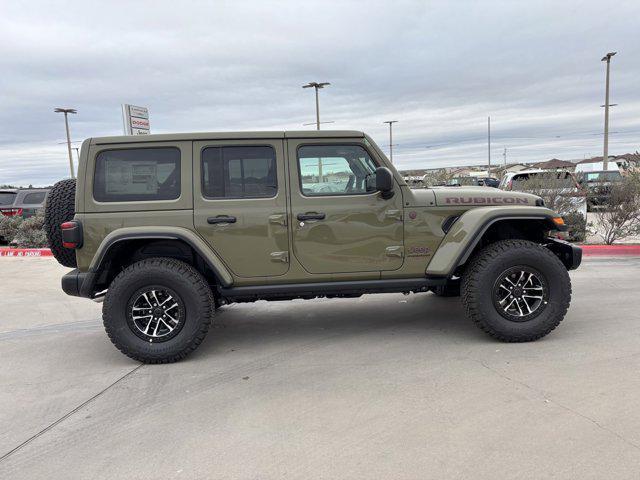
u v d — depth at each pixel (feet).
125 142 13.99
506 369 12.58
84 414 11.06
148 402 11.59
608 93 95.86
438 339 15.28
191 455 9.16
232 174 14.24
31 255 37.55
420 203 14.61
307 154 14.39
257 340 16.03
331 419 10.32
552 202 34.14
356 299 21.20
